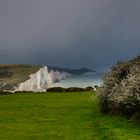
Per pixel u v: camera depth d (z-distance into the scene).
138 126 24.61
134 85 26.53
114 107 30.91
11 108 39.84
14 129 26.03
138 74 27.62
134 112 27.86
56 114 33.91
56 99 50.34
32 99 51.16
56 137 22.59
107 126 24.86
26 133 24.34
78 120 29.44
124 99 27.16
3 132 24.86
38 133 24.23
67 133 23.86
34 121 29.86
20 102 46.88
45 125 27.59
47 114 34.12
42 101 47.66
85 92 65.38
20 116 33.06
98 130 24.20
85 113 33.56
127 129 23.44
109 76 32.72
